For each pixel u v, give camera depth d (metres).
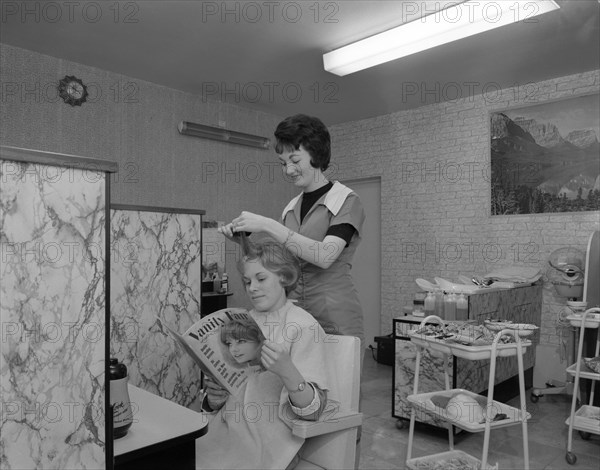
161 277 1.87
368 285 5.54
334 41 3.49
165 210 1.88
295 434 1.19
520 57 3.68
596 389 3.42
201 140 4.76
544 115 4.18
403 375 3.17
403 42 3.21
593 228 3.92
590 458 2.77
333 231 1.53
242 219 1.39
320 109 5.08
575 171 4.02
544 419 3.40
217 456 1.30
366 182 5.56
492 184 4.46
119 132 4.12
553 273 4.04
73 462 0.88
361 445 2.92
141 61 3.84
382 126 5.27
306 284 1.59
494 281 3.95
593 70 3.93
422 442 2.97
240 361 1.29
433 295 3.18
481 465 2.07
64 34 3.35
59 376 0.86
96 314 0.91
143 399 1.40
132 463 1.08
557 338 4.09
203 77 4.20
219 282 4.68
